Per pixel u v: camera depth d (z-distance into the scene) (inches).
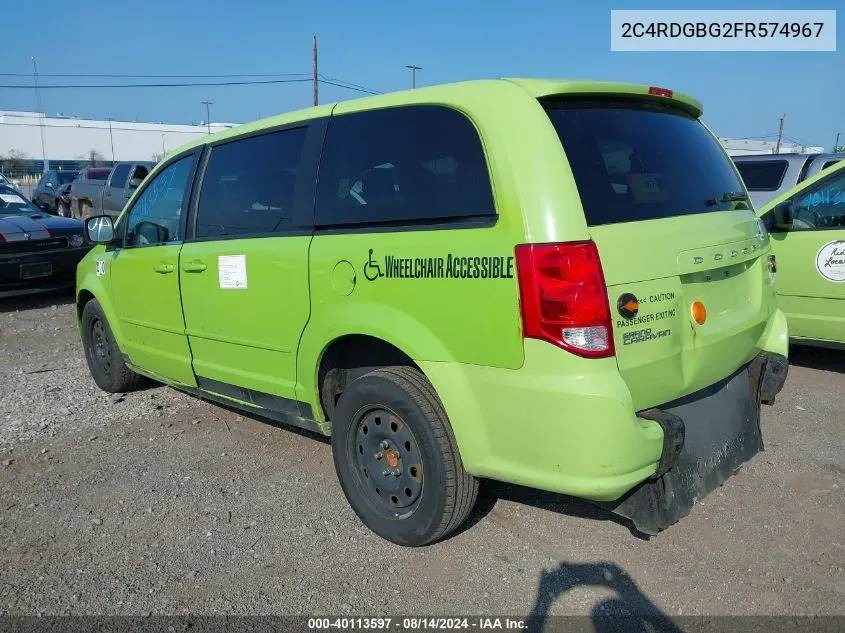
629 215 111.7
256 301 149.6
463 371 113.5
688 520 137.1
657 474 109.3
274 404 153.9
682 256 114.7
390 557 127.4
